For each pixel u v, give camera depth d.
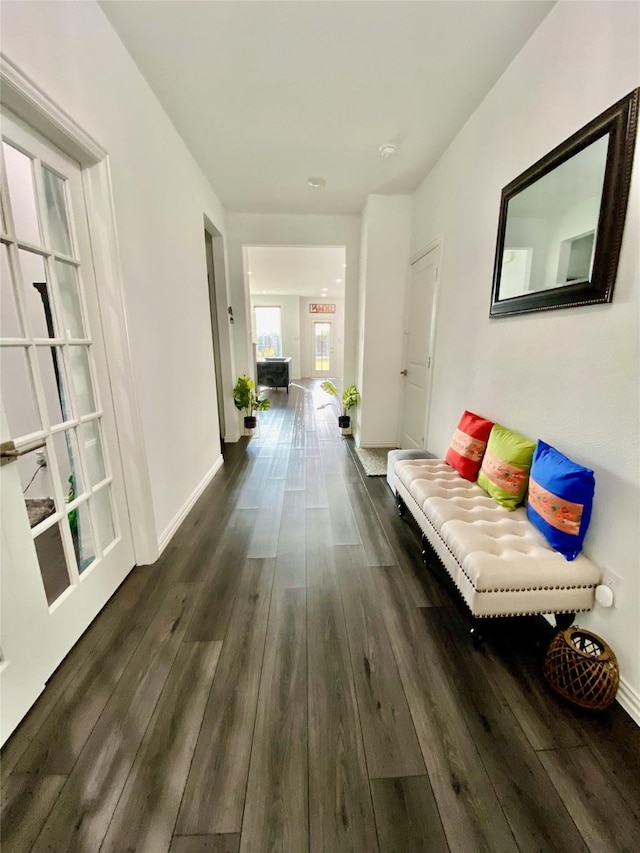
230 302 4.35
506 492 1.78
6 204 1.20
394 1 1.56
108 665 1.39
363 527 2.45
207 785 1.01
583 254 1.39
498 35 1.71
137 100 1.91
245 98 2.17
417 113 2.31
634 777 1.04
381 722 1.19
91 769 1.05
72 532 1.53
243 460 3.82
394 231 3.68
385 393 4.09
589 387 1.40
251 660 1.42
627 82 1.21
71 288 1.57
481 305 2.24
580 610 1.38
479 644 1.46
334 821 0.94
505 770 1.05
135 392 1.83
